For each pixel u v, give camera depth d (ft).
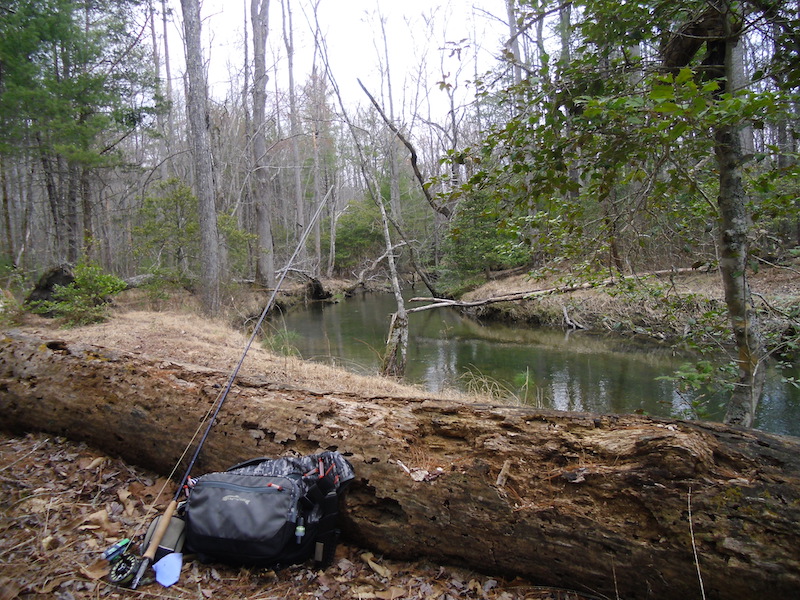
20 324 26.11
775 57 8.40
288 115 64.85
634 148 8.54
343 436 8.38
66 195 51.78
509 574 7.26
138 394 9.98
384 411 8.82
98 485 9.11
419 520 7.47
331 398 9.41
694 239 11.47
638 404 20.92
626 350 30.12
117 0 48.21
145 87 51.65
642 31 9.31
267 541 6.93
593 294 37.58
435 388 23.41
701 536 5.99
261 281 57.06
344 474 7.64
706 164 11.78
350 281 85.05
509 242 14.70
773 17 8.21
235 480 7.43
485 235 48.29
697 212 11.27
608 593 6.68
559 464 7.27
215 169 56.13
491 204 13.89
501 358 30.01
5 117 37.32
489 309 45.80
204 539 7.11
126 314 31.01
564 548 6.72
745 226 10.08
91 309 27.12
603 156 8.92
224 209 59.72
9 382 10.87
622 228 11.64
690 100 6.46
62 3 40.11
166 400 9.77
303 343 35.55
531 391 23.11
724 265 10.44
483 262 53.11
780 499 5.84
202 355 20.12
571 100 9.56
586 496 6.79
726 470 6.34
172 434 9.51
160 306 37.19
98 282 27.14
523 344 33.76
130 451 9.94
